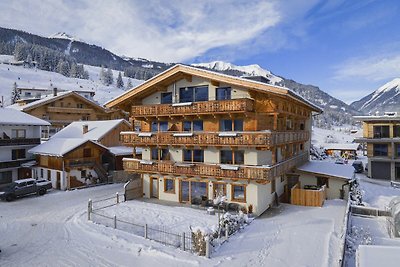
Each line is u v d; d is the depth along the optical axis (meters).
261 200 23.77
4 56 196.00
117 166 40.59
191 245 17.50
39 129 40.00
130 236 19.11
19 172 37.56
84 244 18.25
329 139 104.94
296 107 29.62
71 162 34.16
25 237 19.50
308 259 15.55
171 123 27.69
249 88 23.56
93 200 28.92
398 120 42.12
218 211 22.23
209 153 25.73
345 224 18.39
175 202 27.25
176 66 25.50
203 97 26.00
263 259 15.70
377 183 40.59
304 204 26.11
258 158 23.52
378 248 11.45
